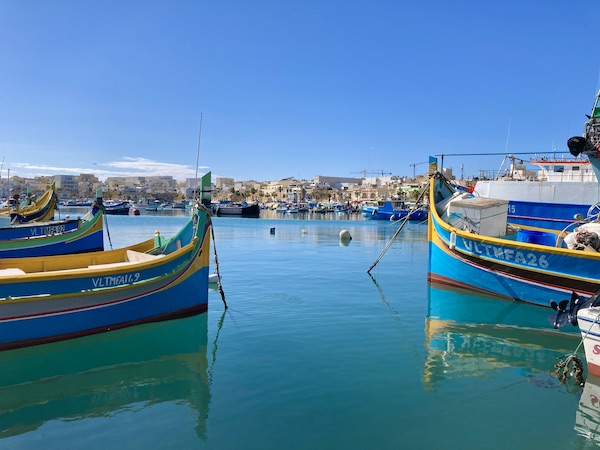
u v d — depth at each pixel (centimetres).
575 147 1451
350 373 783
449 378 770
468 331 1055
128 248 1316
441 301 1353
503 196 2028
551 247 1229
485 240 1378
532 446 559
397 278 1781
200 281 1179
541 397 698
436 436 579
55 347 914
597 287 1155
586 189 1877
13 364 830
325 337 988
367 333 1023
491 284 1402
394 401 676
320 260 2355
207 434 579
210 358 855
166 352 888
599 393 714
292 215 10969
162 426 601
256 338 978
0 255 1889
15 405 668
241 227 5572
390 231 4953
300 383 738
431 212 1617
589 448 555
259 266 2119
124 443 559
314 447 548
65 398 691
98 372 792
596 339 747
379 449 547
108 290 980
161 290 1088
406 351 905
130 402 676
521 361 860
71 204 14050
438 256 1576
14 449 546
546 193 1947
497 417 632
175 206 14650
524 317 1180
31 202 3456
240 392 705
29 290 876
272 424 604
